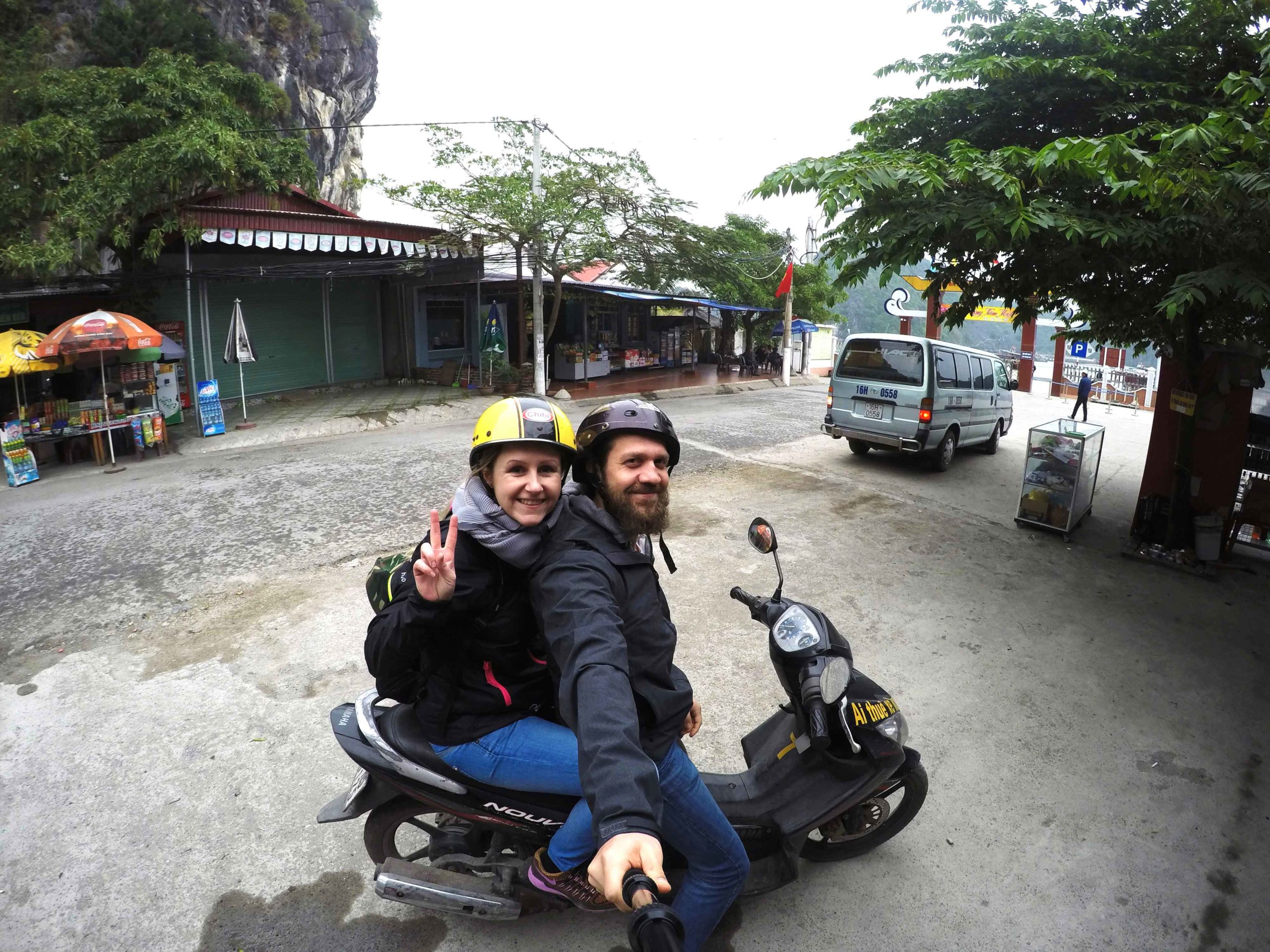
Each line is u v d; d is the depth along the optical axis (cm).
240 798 315
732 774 287
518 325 1852
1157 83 542
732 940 250
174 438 1147
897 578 586
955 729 378
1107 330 715
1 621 484
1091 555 662
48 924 251
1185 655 468
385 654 179
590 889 206
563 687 158
